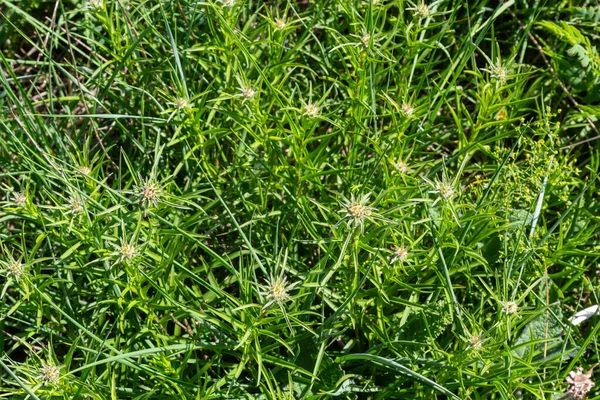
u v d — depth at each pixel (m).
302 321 0.76
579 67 0.90
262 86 0.84
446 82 0.91
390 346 0.74
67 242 0.75
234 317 0.73
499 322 0.71
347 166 0.83
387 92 0.84
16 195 0.74
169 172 0.85
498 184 0.79
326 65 0.86
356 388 0.76
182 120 0.78
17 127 0.86
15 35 0.94
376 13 0.80
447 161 0.79
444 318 0.76
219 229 0.84
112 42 0.82
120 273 0.76
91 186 0.76
